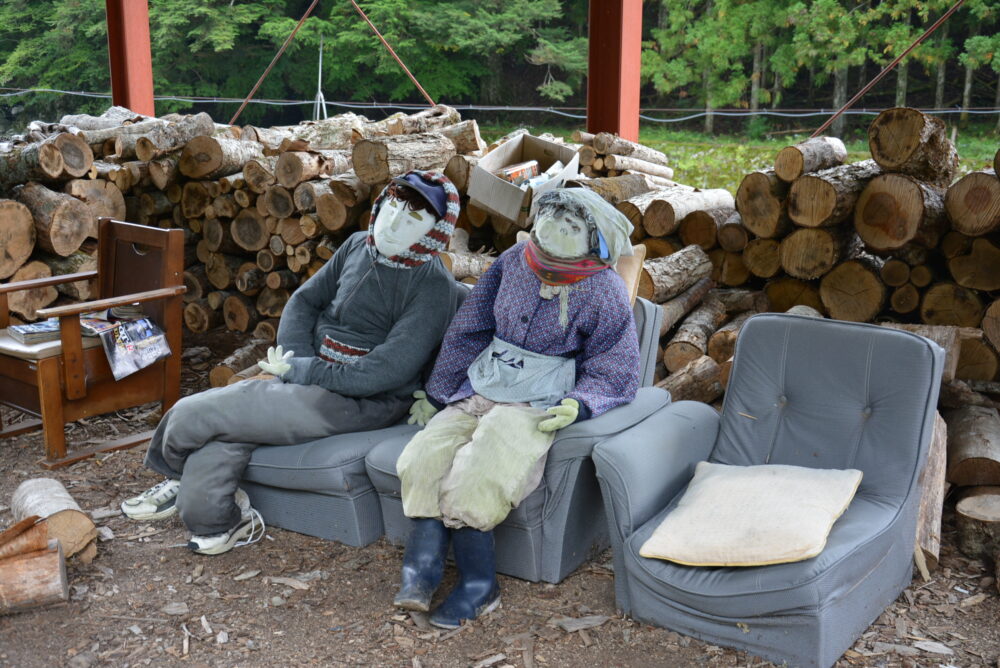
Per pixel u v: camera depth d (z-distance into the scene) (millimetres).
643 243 4879
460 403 2963
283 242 5195
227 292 5695
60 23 20203
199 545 3006
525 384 2871
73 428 4258
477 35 20516
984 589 2773
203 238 5664
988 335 3682
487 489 2602
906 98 17734
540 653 2467
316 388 3082
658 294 4184
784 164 4320
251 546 3107
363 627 2607
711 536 2439
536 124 21531
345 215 4832
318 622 2639
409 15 20500
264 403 3008
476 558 2676
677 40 19641
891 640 2500
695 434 2953
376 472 2947
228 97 21250
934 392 2666
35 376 3795
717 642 2453
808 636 2283
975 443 3125
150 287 4109
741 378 3006
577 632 2568
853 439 2746
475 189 3988
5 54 20844
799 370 2883
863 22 17156
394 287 3094
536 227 2785
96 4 20188
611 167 6312
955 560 2955
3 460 3875
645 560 2529
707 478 2725
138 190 5875
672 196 4914
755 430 2936
